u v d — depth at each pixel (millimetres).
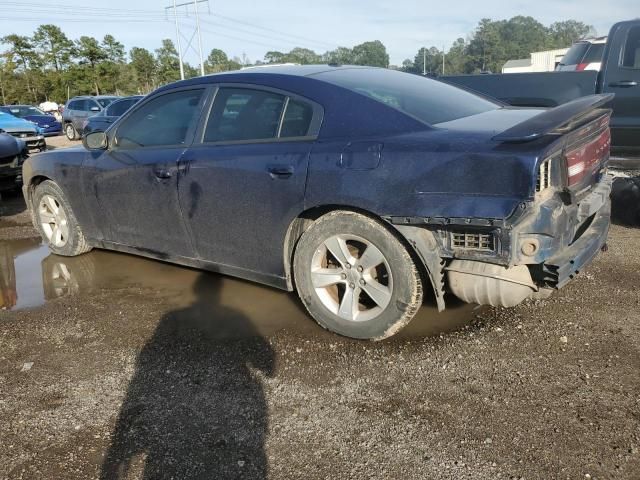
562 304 3693
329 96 3348
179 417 2666
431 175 2799
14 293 4387
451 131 2955
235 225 3678
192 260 4105
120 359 3252
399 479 2201
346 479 2215
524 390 2748
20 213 7473
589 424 2465
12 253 5504
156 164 4047
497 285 2943
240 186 3553
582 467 2211
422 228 2924
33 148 15789
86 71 59219
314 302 3438
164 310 3918
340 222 3207
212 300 4051
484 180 2664
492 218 2633
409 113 3213
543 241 2680
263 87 3621
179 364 3160
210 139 3836
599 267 4359
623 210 5652
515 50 106562
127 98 15180
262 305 3918
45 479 2283
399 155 2916
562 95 6789
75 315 3904
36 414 2740
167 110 4152
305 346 3301
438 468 2248
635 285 3965
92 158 4602
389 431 2490
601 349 3098
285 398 2783
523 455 2295
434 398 2723
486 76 7074
